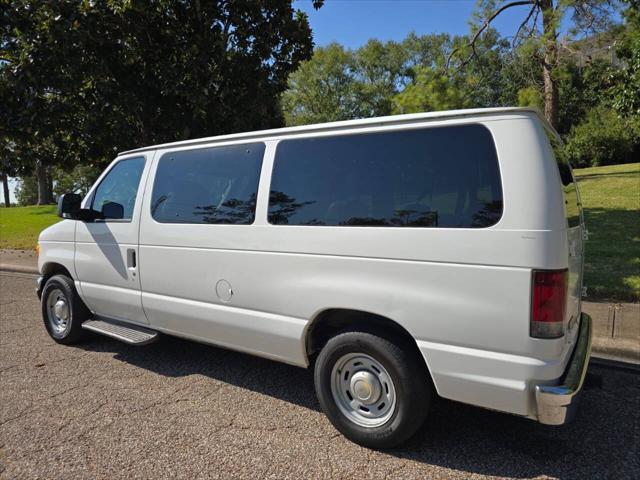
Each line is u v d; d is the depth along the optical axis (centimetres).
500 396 261
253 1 790
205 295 383
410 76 4581
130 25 712
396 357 290
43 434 332
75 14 674
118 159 475
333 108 4491
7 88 705
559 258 250
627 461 290
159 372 441
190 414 359
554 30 1111
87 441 322
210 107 827
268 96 877
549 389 248
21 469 293
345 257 306
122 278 447
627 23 1134
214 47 778
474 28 1291
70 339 511
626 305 562
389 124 302
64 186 5544
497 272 257
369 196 304
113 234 452
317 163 329
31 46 670
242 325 361
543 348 249
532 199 252
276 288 339
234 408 368
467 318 265
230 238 364
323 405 324
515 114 264
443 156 281
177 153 415
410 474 281
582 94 3012
